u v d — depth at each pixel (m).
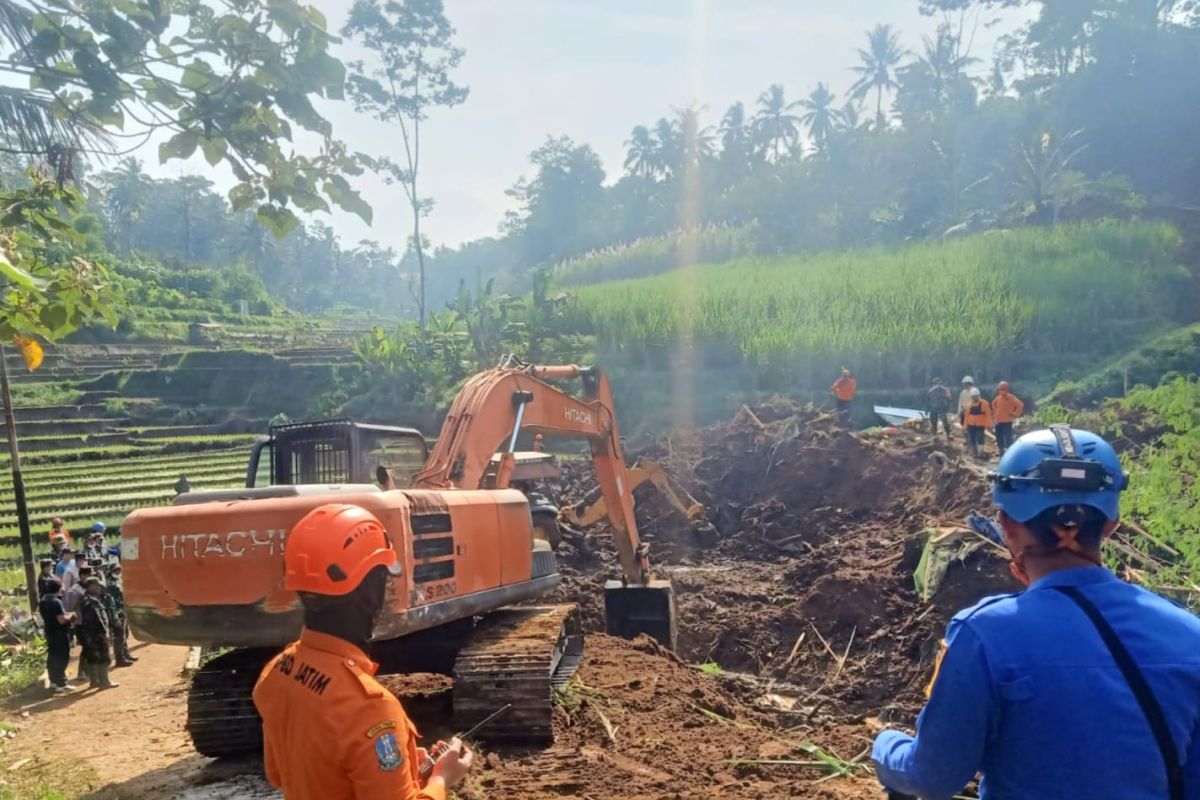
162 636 6.43
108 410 45.25
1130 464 17.45
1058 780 2.32
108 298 5.59
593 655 9.89
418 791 2.84
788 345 34.19
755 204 74.62
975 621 2.54
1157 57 66.94
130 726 9.93
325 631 2.87
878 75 83.19
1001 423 20.81
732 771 6.99
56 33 4.05
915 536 15.37
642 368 37.47
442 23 47.66
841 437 23.08
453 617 7.09
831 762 7.12
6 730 9.81
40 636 14.99
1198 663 2.39
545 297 43.09
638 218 105.44
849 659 13.96
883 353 33.53
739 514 22.73
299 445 8.58
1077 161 64.75
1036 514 2.58
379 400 40.56
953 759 2.48
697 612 15.96
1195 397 20.88
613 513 12.70
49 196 5.12
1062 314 34.56
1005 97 74.44
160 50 4.22
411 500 6.75
